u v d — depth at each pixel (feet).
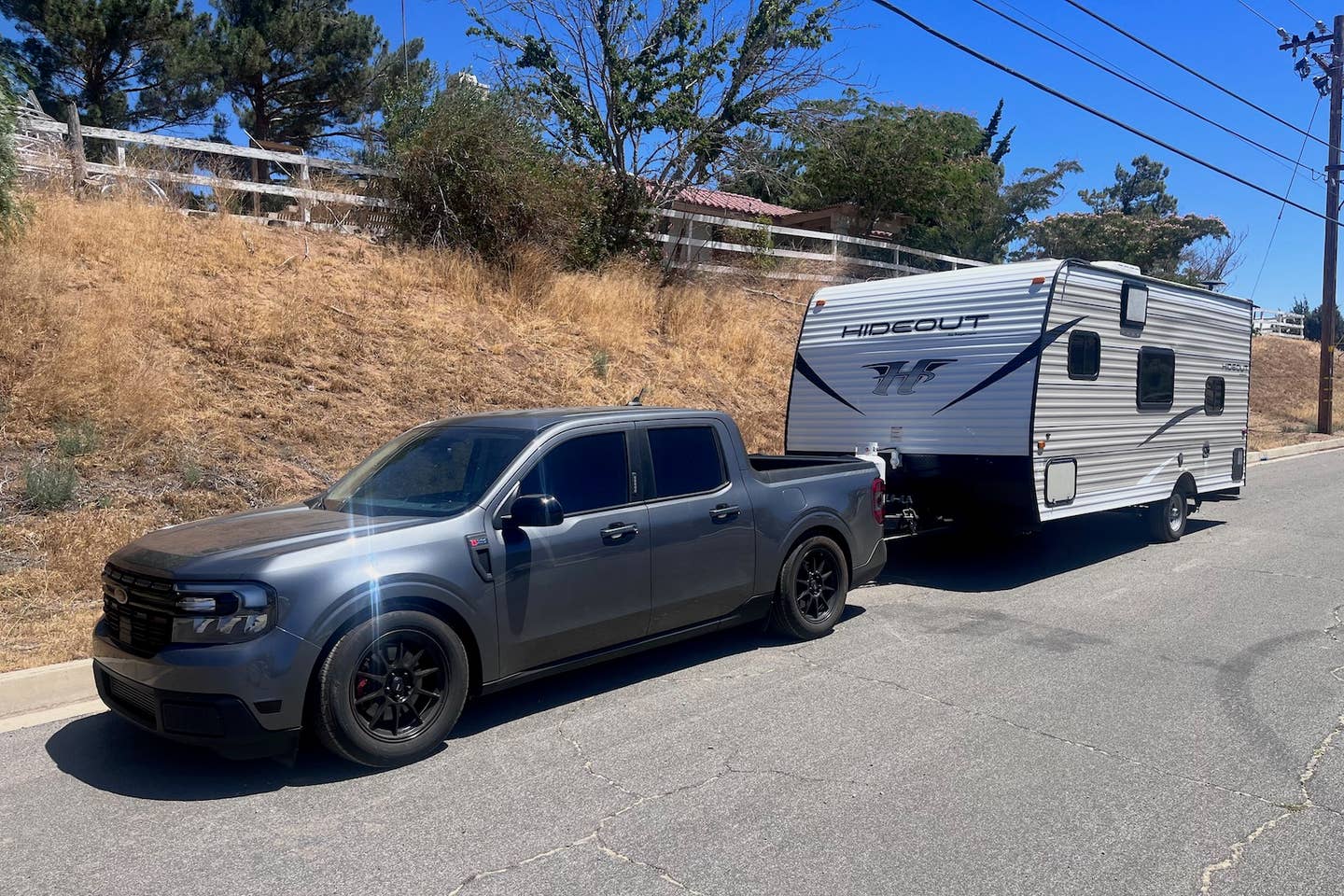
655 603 19.74
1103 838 13.53
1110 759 16.26
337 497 19.62
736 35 59.41
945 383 30.91
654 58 59.67
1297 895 12.09
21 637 20.66
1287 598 27.73
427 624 16.22
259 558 15.23
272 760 16.31
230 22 87.51
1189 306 36.86
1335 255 78.23
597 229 55.88
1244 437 41.73
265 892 12.20
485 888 12.28
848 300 34.50
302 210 49.06
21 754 16.52
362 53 90.12
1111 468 32.63
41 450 28.19
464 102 49.39
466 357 40.93
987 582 30.17
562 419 19.42
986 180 103.81
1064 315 29.73
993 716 18.28
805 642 23.27
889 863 12.84
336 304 40.60
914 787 15.17
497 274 47.93
